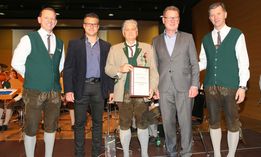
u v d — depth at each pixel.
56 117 2.89
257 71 6.23
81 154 3.15
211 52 2.96
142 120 3.00
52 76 2.80
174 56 2.95
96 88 3.11
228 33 2.90
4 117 5.76
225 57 2.88
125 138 2.97
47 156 2.92
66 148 4.25
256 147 4.16
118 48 2.95
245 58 2.85
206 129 5.26
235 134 2.92
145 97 2.90
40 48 2.76
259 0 6.07
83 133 3.17
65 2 9.34
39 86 2.74
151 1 9.36
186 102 2.94
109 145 3.67
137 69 2.84
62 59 3.10
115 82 2.96
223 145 4.20
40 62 2.75
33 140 2.81
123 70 2.79
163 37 3.05
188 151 2.97
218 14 2.88
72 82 3.06
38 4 9.48
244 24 6.77
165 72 2.96
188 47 2.96
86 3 9.49
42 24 2.82
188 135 2.96
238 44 2.86
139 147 4.21
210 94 2.96
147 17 10.89
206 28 8.75
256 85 6.28
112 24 11.34
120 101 2.89
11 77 5.81
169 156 3.06
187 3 9.50
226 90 2.87
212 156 3.69
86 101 3.11
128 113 2.94
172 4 9.59
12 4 9.43
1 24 11.20
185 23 9.78
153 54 2.99
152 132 4.37
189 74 2.97
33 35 2.77
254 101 6.35
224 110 2.96
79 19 11.02
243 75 2.82
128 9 10.07
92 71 3.08
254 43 6.35
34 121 2.77
